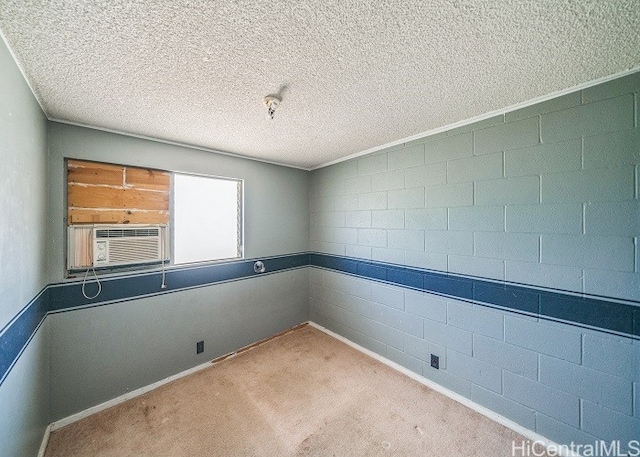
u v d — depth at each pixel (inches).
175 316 90.0
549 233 61.8
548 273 61.9
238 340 107.7
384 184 98.3
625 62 48.1
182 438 64.7
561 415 60.0
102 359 75.5
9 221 43.8
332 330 122.4
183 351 91.7
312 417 71.5
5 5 33.3
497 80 54.2
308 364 97.7
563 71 51.1
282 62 47.2
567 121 58.8
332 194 121.3
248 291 111.0
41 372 61.6
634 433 51.7
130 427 68.2
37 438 58.4
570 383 58.9
